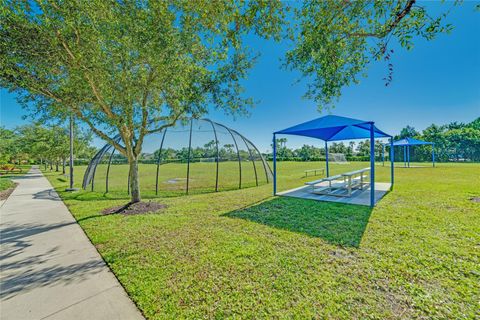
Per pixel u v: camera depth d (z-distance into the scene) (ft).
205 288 8.13
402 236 12.62
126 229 15.17
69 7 12.40
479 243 11.43
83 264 10.23
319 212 18.45
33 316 6.79
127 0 13.80
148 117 21.48
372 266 9.42
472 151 98.43
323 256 10.48
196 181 42.93
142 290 8.07
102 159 37.11
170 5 14.85
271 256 10.58
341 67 12.91
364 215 17.08
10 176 63.16
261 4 11.43
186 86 16.31
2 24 12.71
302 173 58.49
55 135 57.21
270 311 6.85
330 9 10.95
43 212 20.39
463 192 24.76
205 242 12.52
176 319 6.59
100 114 18.66
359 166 87.35
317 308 6.93
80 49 14.69
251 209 20.21
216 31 15.07
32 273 9.45
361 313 6.66
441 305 6.93
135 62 15.90
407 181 35.45
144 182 43.01
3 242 13.05
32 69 14.94
